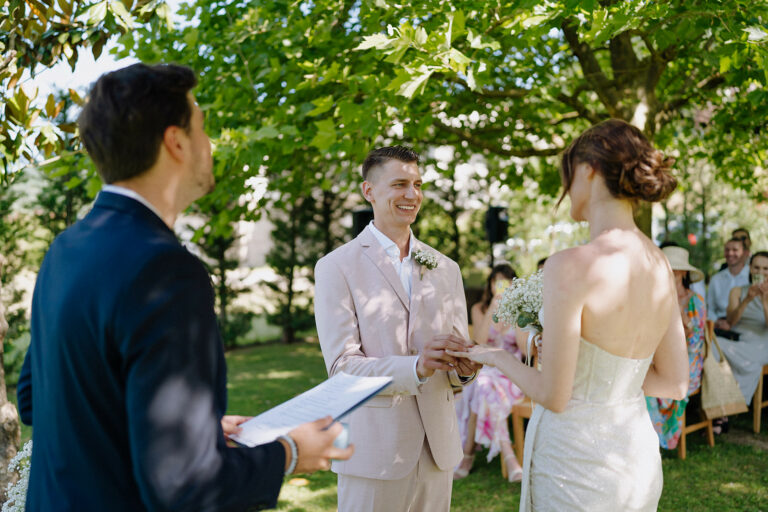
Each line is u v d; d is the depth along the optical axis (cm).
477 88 307
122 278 100
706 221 1095
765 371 549
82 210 844
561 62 645
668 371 190
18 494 241
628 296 168
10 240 789
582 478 175
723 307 621
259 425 126
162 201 114
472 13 387
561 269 167
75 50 281
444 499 230
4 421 271
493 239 839
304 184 661
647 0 319
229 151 420
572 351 166
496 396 443
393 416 218
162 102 110
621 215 174
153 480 95
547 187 754
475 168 988
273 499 108
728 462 460
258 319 1259
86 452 102
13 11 262
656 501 184
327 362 224
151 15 310
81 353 102
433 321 232
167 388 97
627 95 543
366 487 218
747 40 305
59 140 294
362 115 408
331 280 229
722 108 644
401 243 240
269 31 462
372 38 307
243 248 1266
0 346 275
